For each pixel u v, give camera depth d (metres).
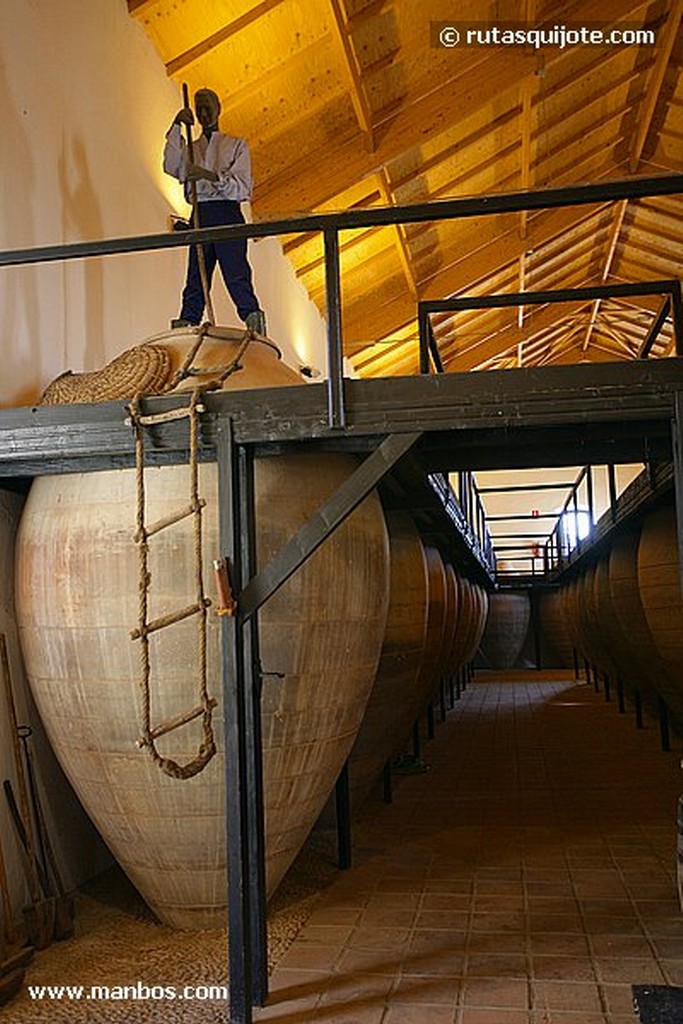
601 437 3.48
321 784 3.68
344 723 3.68
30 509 3.61
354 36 6.65
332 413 2.96
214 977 3.06
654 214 13.02
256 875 2.94
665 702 7.50
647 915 3.55
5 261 3.10
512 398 2.91
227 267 4.55
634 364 2.87
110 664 3.32
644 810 5.39
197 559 3.05
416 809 5.55
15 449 3.21
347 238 9.33
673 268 14.57
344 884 4.06
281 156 7.51
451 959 3.15
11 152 3.88
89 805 3.60
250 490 3.18
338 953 3.23
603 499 20.62
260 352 3.78
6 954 3.15
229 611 2.86
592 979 2.96
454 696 12.15
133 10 5.27
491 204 2.88
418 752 7.01
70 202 4.37
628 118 10.82
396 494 4.90
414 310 11.34
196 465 3.01
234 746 2.84
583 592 10.45
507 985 2.93
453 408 2.93
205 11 5.55
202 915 3.55
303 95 6.88
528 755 7.48
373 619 3.70
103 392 3.24
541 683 14.52
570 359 20.30
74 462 3.39
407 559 5.31
